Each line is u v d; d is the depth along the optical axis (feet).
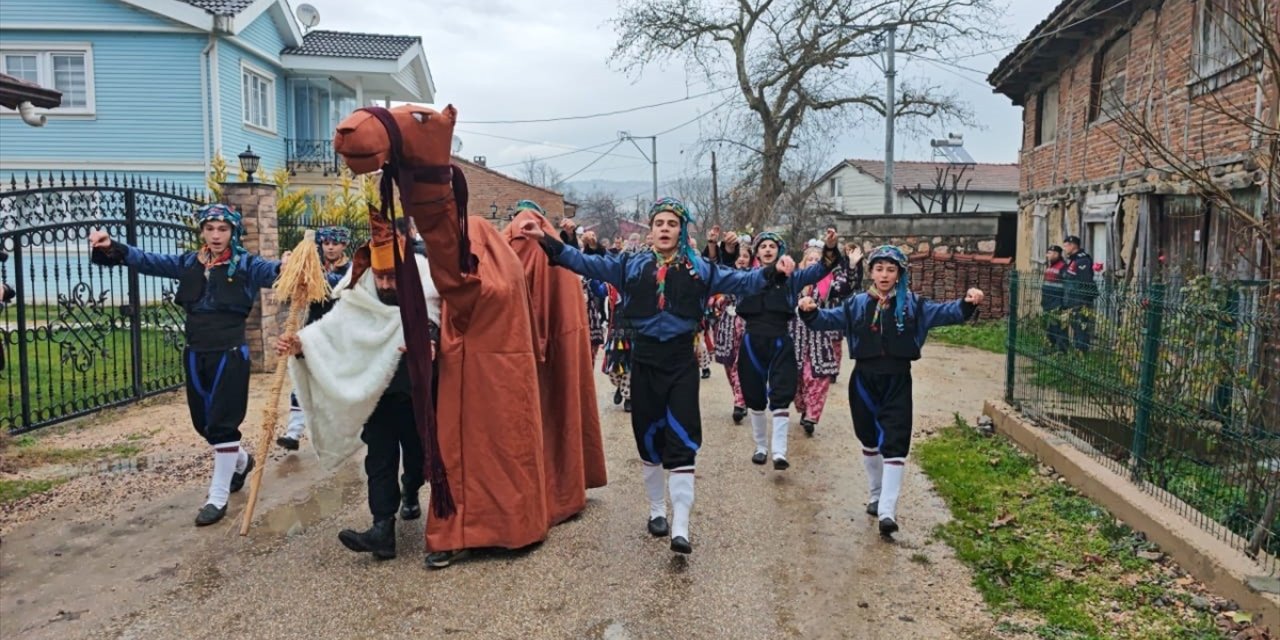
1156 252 34.68
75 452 21.86
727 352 25.58
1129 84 37.86
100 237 16.43
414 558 15.14
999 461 20.97
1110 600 13.42
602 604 13.42
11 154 58.29
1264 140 21.68
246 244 31.30
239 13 58.44
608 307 28.94
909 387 16.71
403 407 15.30
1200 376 15.76
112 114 58.18
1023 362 23.90
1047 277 31.01
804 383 24.47
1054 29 42.14
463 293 14.34
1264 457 14.02
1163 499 16.19
